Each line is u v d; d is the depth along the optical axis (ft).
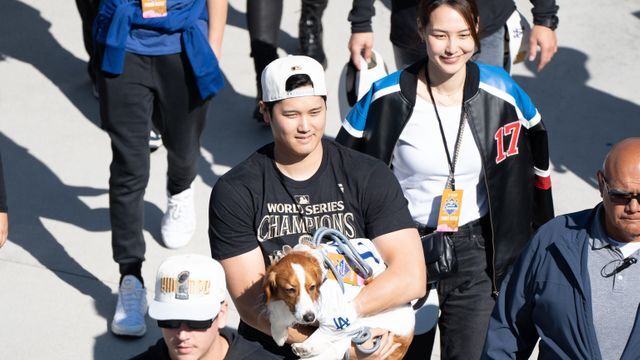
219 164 51.37
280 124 25.14
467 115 30.89
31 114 56.13
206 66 38.73
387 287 25.41
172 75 38.78
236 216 25.99
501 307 26.43
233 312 41.24
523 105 31.37
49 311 41.60
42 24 65.72
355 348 25.46
